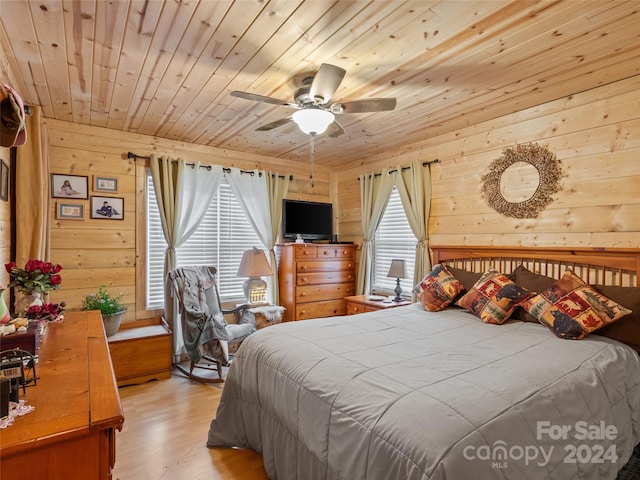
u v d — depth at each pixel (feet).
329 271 15.25
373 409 4.47
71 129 11.26
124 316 12.11
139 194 12.42
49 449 2.91
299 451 5.48
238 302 14.52
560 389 4.97
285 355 6.47
